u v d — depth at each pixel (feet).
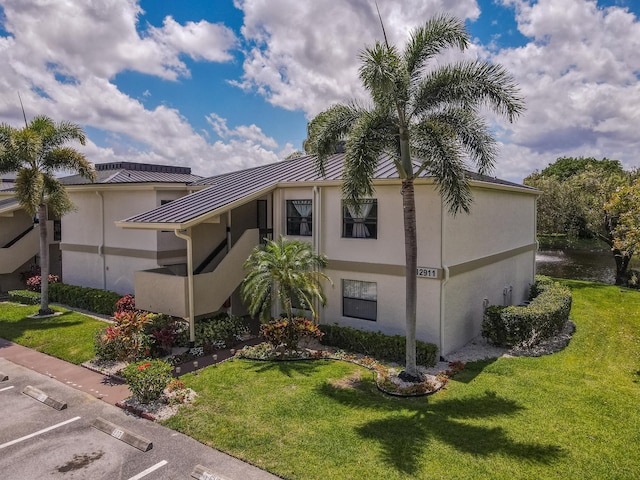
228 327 52.80
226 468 26.27
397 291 49.01
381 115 37.96
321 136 40.60
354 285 52.60
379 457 27.02
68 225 78.54
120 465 26.84
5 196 98.63
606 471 25.58
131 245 67.87
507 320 48.85
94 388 38.99
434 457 26.99
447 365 44.09
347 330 48.85
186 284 48.57
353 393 36.96
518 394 36.60
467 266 50.34
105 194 71.87
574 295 82.23
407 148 37.83
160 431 30.86
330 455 27.30
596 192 105.29
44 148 61.05
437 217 45.70
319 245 53.67
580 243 161.68
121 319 45.14
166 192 67.15
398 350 44.83
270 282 47.09
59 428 31.68
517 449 27.89
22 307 69.62
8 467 26.78
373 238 50.47
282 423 31.50
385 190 49.11
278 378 40.29
